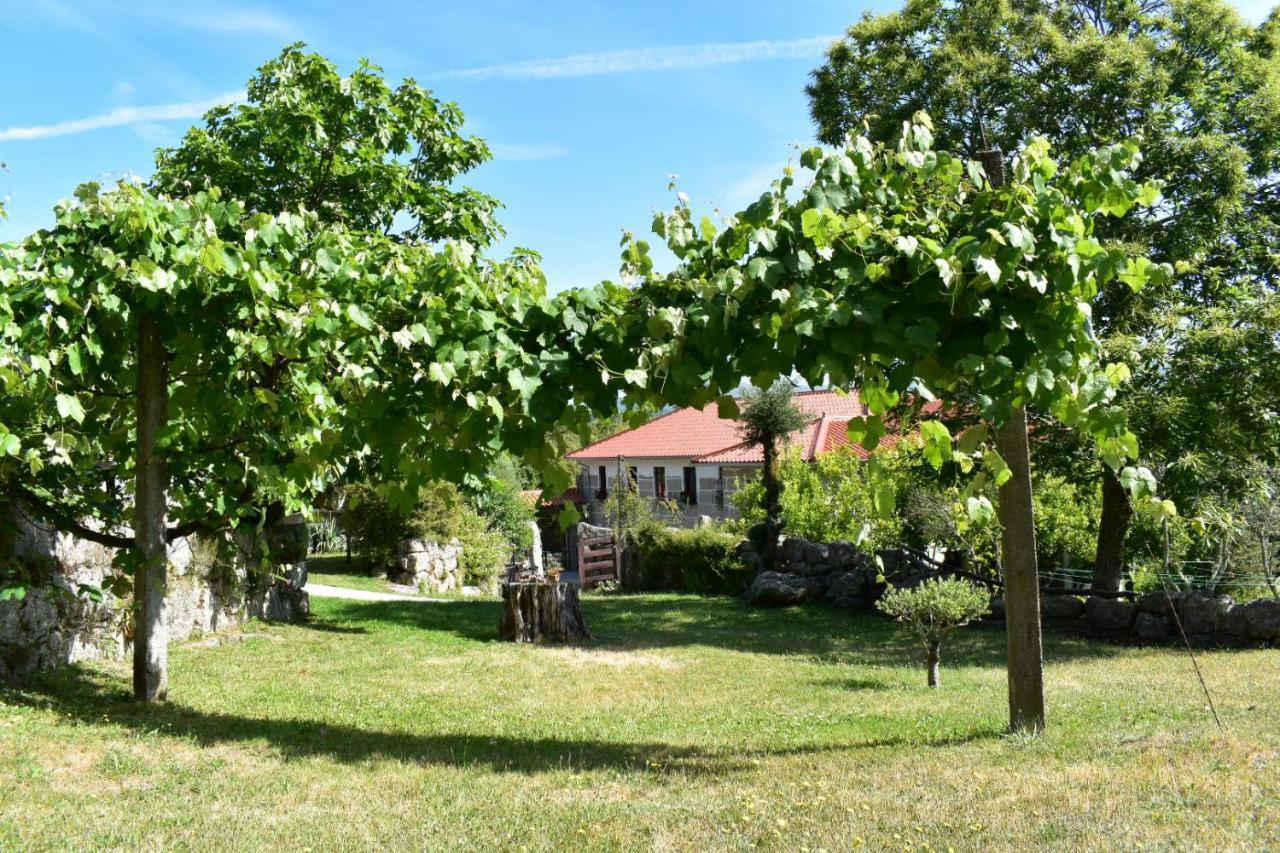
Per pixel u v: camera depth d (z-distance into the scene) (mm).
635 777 5324
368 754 5875
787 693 9570
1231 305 14023
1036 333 4383
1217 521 12859
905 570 17141
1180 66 15727
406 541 21922
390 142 13695
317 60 12438
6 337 5461
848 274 4320
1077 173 4754
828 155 4695
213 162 12312
